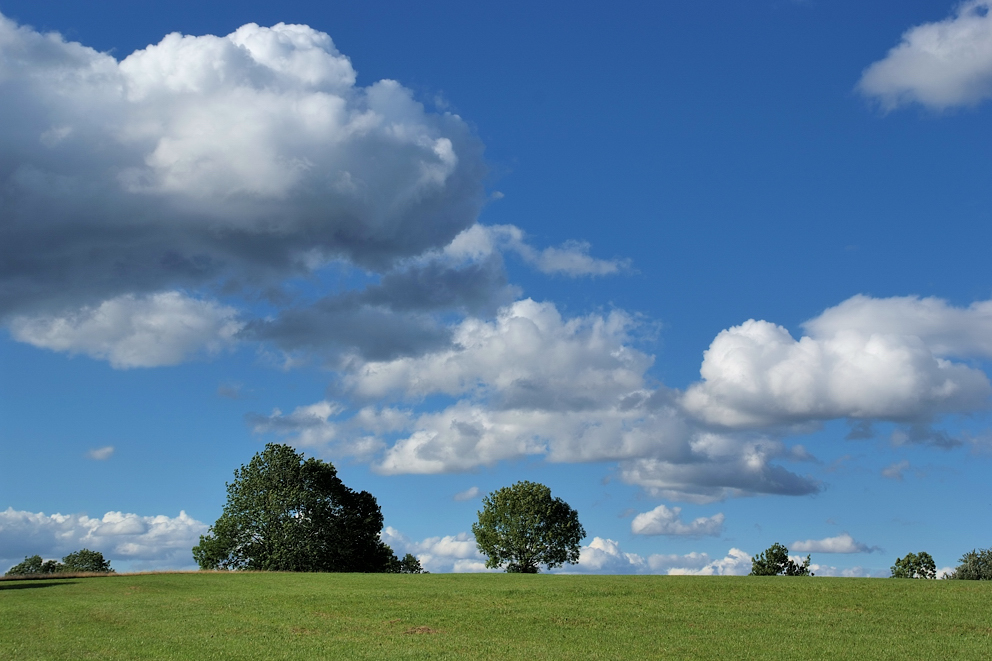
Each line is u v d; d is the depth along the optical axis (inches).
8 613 1825.8
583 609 1790.1
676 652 1334.9
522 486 4562.0
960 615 1626.5
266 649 1370.6
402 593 2096.5
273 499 4035.4
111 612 1830.7
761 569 5280.5
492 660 1280.8
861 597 1862.7
